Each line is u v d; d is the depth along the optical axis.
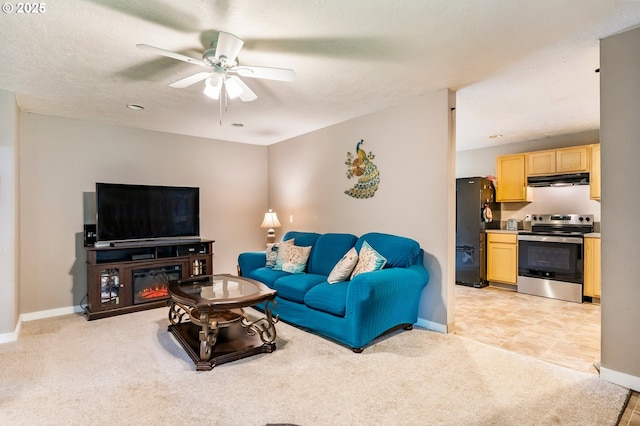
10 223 3.16
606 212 2.35
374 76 2.95
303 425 1.88
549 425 1.87
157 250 4.27
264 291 2.91
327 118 4.27
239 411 2.00
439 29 2.20
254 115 4.12
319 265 4.00
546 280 4.85
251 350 2.76
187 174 5.12
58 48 2.39
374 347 2.94
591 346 3.03
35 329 3.45
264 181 5.96
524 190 5.42
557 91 3.34
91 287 3.79
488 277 5.54
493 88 3.26
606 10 2.00
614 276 2.32
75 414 1.97
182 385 2.30
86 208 4.25
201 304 2.54
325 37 2.28
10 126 3.18
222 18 2.04
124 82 3.04
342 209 4.46
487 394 2.19
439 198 3.35
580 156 4.84
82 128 4.25
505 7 1.96
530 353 2.87
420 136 3.50
